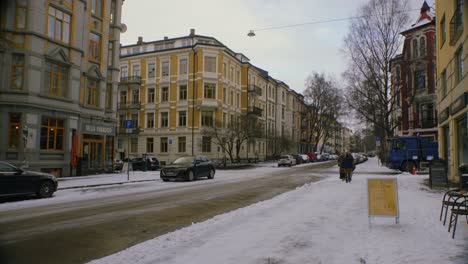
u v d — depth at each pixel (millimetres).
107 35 26516
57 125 20891
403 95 39125
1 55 18516
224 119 43406
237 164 39719
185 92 42500
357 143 132875
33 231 7027
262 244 5434
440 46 18875
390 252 4910
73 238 6492
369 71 32906
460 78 15273
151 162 32031
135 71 46281
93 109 24594
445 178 13578
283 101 66688
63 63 21203
